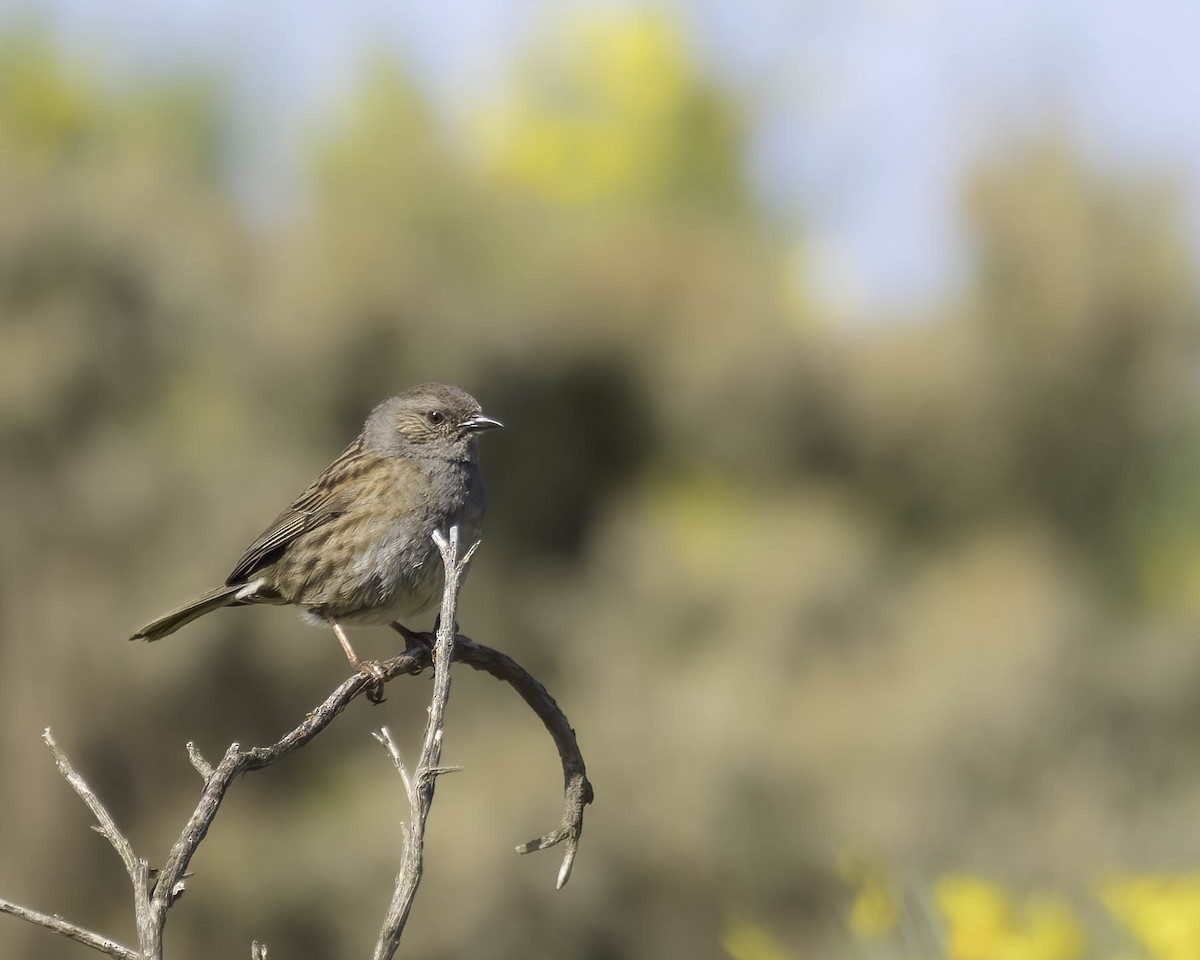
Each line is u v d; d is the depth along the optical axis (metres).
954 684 16.98
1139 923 5.11
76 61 19.56
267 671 16.84
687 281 20.08
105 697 16.66
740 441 20.05
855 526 19.75
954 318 20.11
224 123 19.78
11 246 17.27
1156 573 20.22
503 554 19.45
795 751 16.98
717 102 21.77
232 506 17.19
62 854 16.39
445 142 20.31
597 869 16.59
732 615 18.66
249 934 16.22
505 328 19.11
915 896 5.80
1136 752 16.48
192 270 18.05
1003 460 20.16
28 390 17.02
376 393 18.52
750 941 6.44
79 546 16.94
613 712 17.81
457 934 16.20
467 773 17.12
